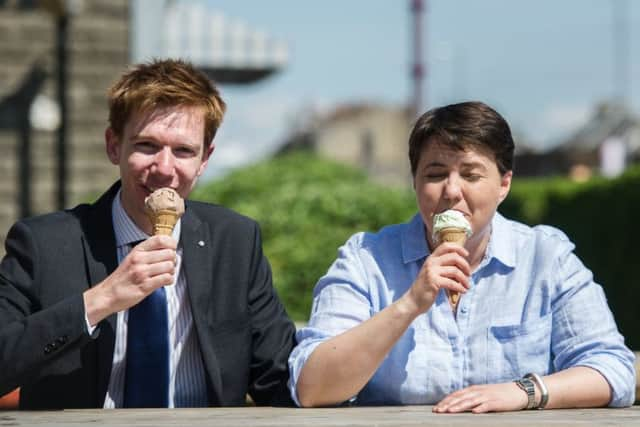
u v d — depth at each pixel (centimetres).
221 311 396
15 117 1157
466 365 371
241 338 397
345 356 345
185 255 393
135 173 376
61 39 1138
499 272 378
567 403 346
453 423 283
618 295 1207
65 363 367
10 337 346
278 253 993
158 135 373
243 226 411
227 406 391
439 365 369
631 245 1180
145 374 381
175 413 318
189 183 382
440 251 341
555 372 379
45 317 346
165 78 376
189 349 393
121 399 381
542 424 283
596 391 350
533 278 378
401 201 1116
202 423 285
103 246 387
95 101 1157
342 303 376
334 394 351
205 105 381
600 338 371
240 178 1283
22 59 1161
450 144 356
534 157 7050
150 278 345
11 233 387
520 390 337
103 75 1158
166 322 385
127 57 1166
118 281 346
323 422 286
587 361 361
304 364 356
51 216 393
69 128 1152
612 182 1247
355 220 1063
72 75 1152
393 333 343
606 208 1249
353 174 1485
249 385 407
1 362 345
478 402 327
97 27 1156
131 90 375
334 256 1003
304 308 980
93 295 347
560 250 381
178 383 390
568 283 377
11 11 1157
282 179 1309
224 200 1247
